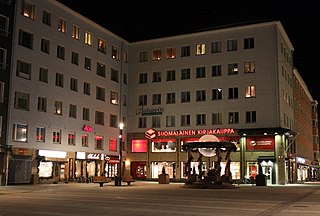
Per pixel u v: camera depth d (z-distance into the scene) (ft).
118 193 83.46
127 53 190.08
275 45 163.43
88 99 162.20
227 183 112.47
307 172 253.44
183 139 174.60
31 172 131.95
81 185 125.59
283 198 72.79
